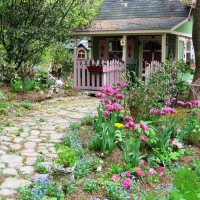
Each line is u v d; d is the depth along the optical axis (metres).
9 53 11.92
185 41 16.23
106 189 4.42
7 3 11.52
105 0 16.27
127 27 13.17
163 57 12.86
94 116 8.16
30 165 5.09
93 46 15.71
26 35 11.65
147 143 6.00
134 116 7.16
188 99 9.54
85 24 13.74
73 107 10.10
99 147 5.79
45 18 12.09
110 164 5.30
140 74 15.01
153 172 5.14
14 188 4.29
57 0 12.19
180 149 6.13
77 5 12.80
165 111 6.30
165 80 9.09
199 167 5.61
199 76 9.59
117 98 7.05
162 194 4.57
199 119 7.64
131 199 4.36
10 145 6.09
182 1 14.66
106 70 12.91
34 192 4.07
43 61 13.82
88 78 13.43
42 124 7.79
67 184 4.37
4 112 8.65
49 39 12.31
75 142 6.07
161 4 15.05
